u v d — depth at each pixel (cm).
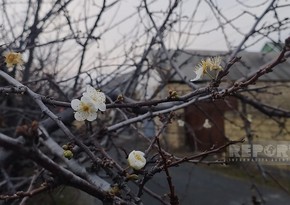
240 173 1120
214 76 169
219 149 188
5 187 394
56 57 792
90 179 178
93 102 157
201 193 912
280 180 949
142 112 277
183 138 1379
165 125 218
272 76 1025
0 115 499
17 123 558
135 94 520
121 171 160
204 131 939
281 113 439
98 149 203
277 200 856
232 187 972
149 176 161
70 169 181
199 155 181
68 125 283
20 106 577
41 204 614
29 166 522
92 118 156
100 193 149
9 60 213
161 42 399
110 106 172
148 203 654
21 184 357
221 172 1141
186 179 1028
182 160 174
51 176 167
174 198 155
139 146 413
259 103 440
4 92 178
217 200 866
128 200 155
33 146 114
